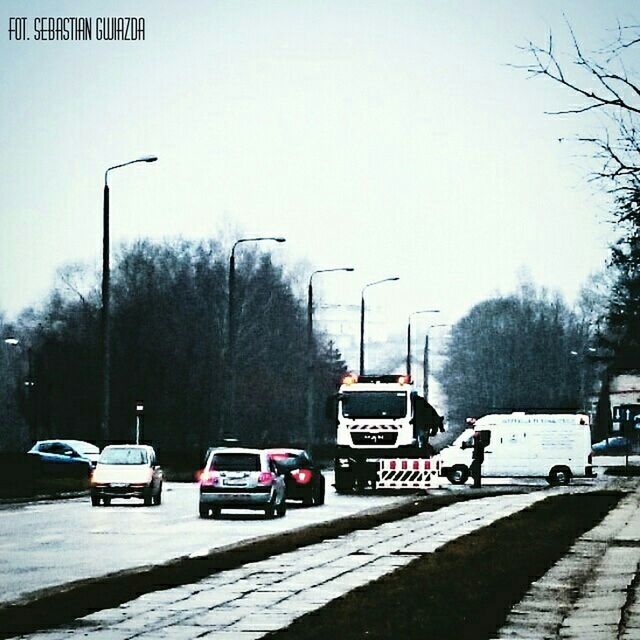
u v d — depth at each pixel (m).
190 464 148.25
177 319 189.38
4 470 99.00
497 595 32.56
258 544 50.88
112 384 169.12
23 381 192.25
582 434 123.31
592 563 41.72
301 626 27.28
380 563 42.78
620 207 38.19
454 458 123.12
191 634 26.73
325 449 175.00
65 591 34.69
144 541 56.16
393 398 102.31
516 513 68.50
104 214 98.69
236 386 191.75
